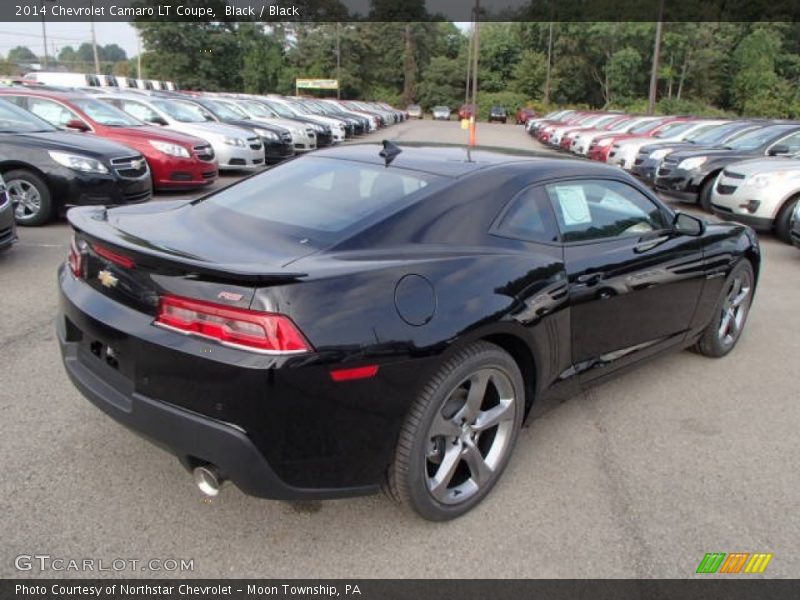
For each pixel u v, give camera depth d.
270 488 2.32
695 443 3.55
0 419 3.37
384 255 2.62
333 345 2.26
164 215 3.21
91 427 3.34
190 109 14.09
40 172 7.63
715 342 4.65
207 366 2.22
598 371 3.55
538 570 2.52
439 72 85.25
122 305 2.50
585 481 3.14
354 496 2.52
